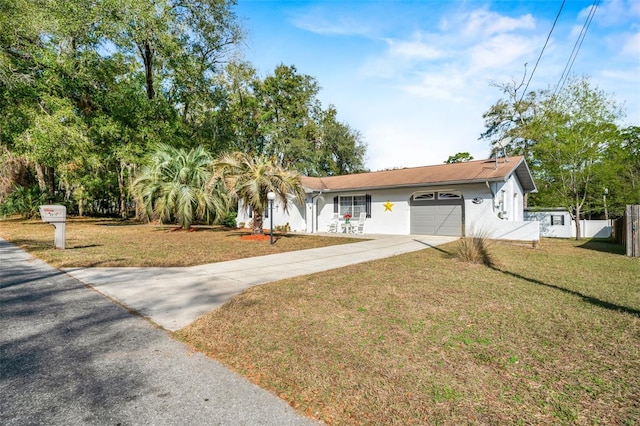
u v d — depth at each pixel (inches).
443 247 467.5
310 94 1454.2
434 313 177.2
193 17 855.7
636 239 403.5
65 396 99.1
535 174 750.5
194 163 716.7
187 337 145.0
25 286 233.1
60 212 410.9
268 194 508.4
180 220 698.2
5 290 222.5
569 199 681.6
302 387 105.8
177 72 868.0
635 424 87.6
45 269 291.0
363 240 566.3
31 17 634.2
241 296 208.7
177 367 118.7
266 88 1348.4
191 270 298.2
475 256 342.0
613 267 321.7
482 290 226.2
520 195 772.0
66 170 796.6
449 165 740.7
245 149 1267.2
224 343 138.7
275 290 223.3
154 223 927.0
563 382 109.0
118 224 921.5
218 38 921.5
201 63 909.8
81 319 167.0
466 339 143.2
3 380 107.7
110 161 956.0
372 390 103.9
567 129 649.0
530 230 522.3
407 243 520.1
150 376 112.1
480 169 626.8
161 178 706.8
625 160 702.5
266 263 336.8
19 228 723.4
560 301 200.7
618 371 116.1
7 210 1007.0
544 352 131.0
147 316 172.4
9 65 641.6
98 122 792.9
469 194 609.9
